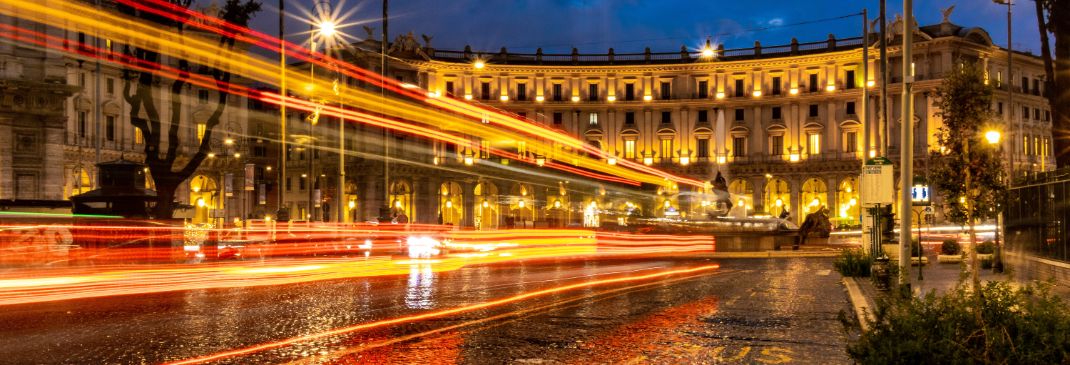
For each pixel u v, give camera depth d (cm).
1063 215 1988
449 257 3812
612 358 1145
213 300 1862
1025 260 2405
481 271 2855
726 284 2302
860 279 2328
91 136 7788
